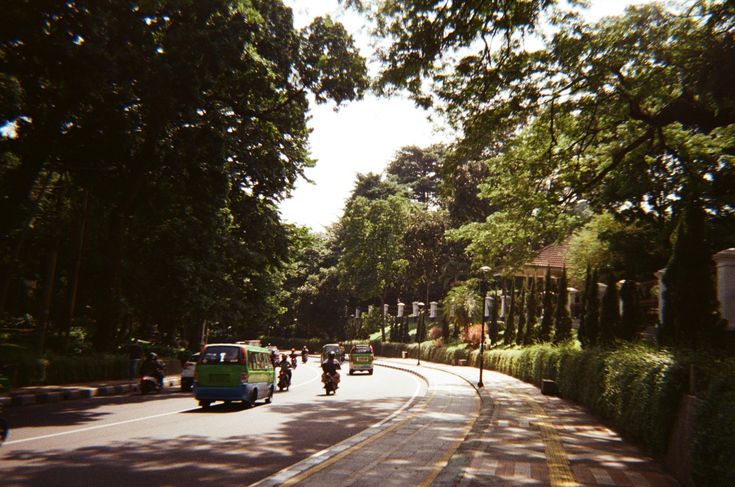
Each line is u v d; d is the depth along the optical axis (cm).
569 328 2941
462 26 1662
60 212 3194
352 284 8325
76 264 2975
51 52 1847
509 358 3638
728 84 1323
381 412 1780
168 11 2189
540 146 2434
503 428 1346
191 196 2964
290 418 1602
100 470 878
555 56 1841
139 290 3625
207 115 2808
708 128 1633
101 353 2898
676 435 891
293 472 858
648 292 2744
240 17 2370
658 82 1809
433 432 1331
